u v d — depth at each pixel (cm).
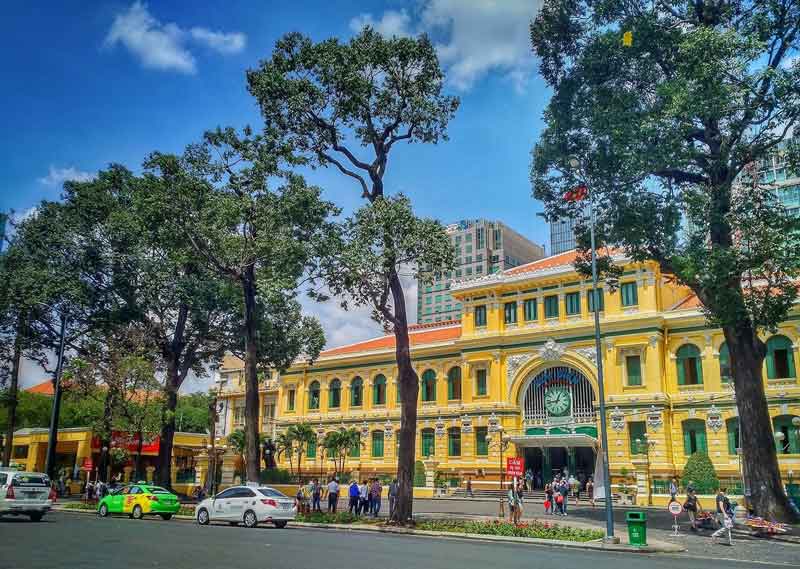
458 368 5822
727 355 4569
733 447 4409
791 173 2825
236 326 4584
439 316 14388
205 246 3478
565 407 5066
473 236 14162
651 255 3169
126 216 4081
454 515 3419
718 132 2909
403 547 1941
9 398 4816
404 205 2798
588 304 5097
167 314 4566
